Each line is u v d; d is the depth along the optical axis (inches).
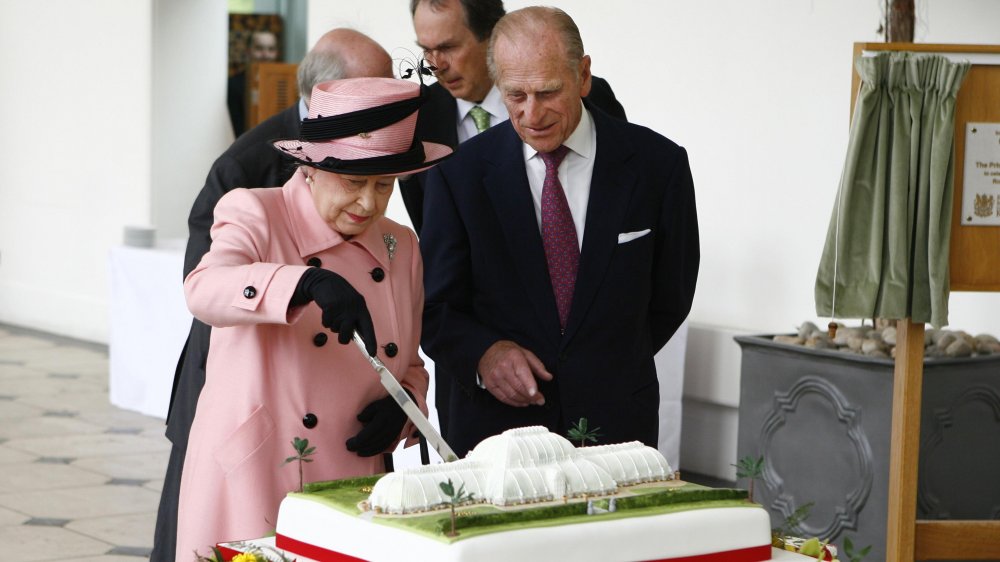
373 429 101.0
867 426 178.1
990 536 136.8
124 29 411.2
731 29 245.1
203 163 415.5
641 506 78.1
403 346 104.8
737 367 235.5
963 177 127.6
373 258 103.7
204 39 413.1
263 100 430.6
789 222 236.8
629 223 122.6
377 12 327.9
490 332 121.2
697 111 252.1
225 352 100.6
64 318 431.8
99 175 422.9
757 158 241.9
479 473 78.2
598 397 121.3
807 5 232.2
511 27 115.0
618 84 267.4
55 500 230.4
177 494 127.7
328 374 100.7
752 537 79.6
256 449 98.3
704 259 251.0
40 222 444.1
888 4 191.2
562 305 122.6
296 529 78.4
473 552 69.4
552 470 78.5
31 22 446.0
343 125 94.9
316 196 99.7
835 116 228.8
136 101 408.5
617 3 266.2
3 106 458.9
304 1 487.8
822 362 183.6
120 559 196.5
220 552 80.1
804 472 186.5
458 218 124.5
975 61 125.5
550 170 122.6
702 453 245.0
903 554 136.0
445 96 151.8
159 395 298.7
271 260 99.7
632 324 123.1
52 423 293.7
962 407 177.3
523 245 122.3
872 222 127.0
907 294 127.7
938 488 176.2
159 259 292.2
